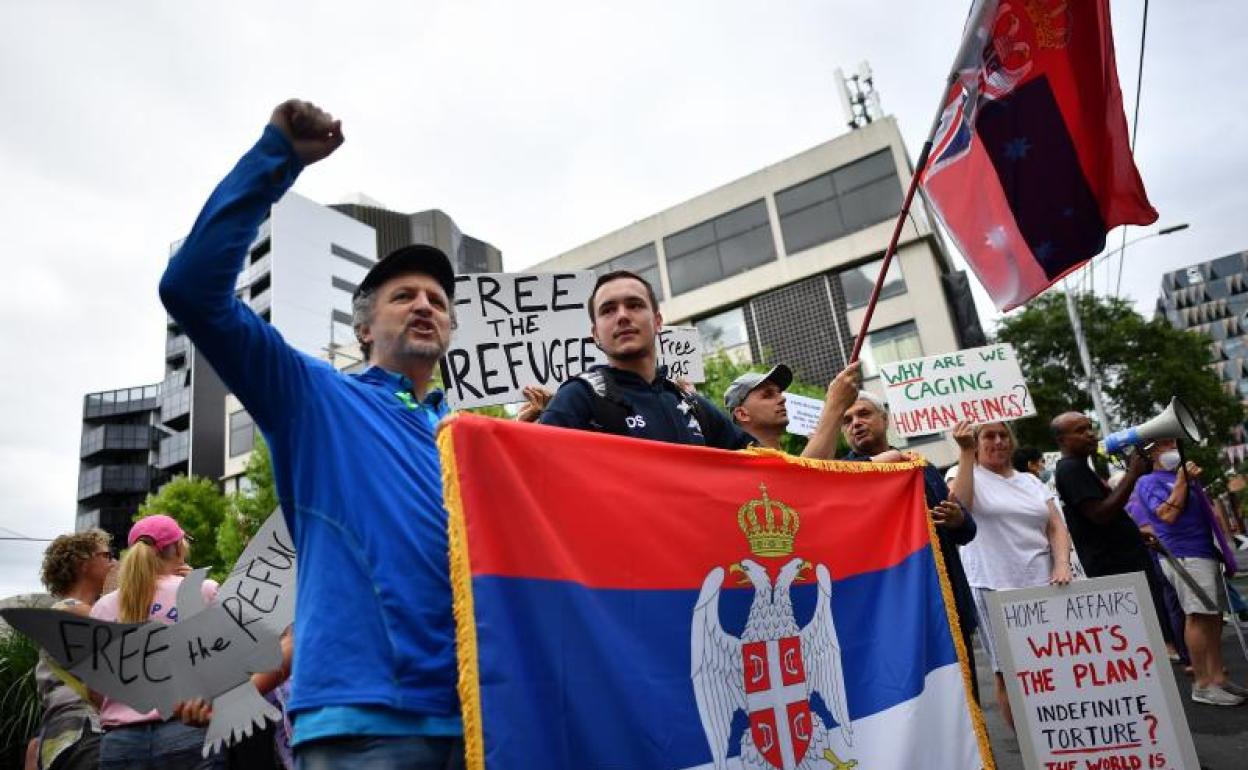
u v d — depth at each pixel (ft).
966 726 8.83
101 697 10.78
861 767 7.75
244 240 5.58
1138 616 11.80
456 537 5.68
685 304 91.91
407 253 7.27
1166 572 20.47
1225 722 16.31
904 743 8.18
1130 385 79.15
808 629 7.97
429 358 7.17
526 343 16.37
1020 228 13.41
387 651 5.40
